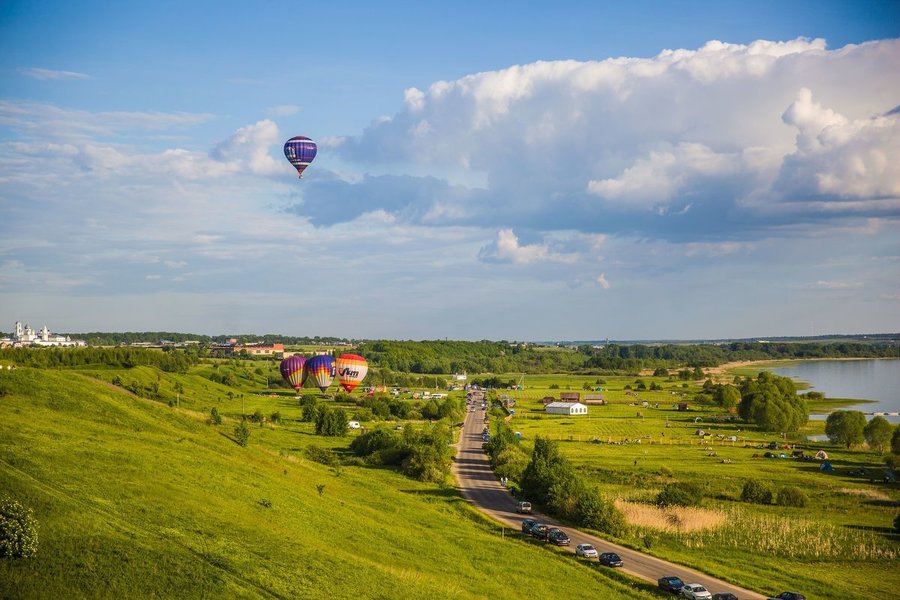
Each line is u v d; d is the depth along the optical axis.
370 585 54.78
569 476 105.12
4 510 47.81
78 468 63.66
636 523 93.31
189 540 54.44
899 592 70.44
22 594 43.53
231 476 76.31
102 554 48.94
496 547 77.75
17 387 88.00
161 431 89.50
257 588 49.66
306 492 82.25
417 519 86.56
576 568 73.06
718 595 64.62
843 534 91.69
